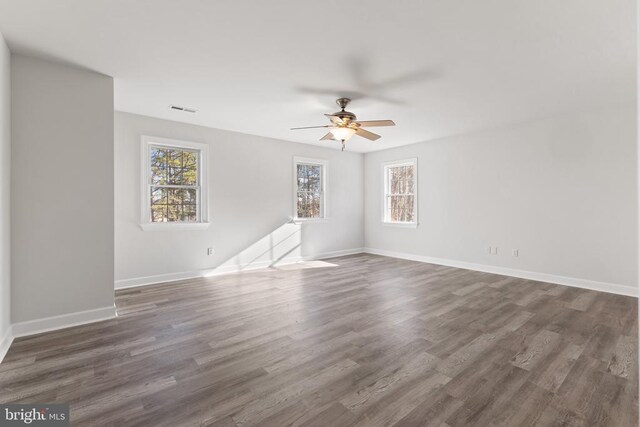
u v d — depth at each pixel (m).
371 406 1.77
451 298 3.74
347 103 3.71
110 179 3.08
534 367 2.17
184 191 4.78
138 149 4.32
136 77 3.12
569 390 1.91
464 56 2.70
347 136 3.72
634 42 2.45
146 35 2.38
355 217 7.16
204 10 2.08
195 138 4.81
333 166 6.73
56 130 2.83
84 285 2.97
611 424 1.62
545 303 3.55
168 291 4.05
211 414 1.70
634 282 3.82
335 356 2.34
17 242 2.66
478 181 5.27
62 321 2.86
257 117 4.43
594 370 2.13
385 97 3.66
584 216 4.19
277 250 5.82
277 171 5.80
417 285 4.35
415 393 1.88
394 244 6.68
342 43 2.50
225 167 5.13
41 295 2.77
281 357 2.32
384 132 5.33
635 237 3.82
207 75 3.08
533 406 1.76
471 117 4.43
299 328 2.86
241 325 2.93
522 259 4.77
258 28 2.29
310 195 6.44
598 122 4.06
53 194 2.81
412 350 2.43
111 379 2.03
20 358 2.30
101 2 1.99
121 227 4.20
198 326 2.90
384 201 6.87
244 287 4.26
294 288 4.21
